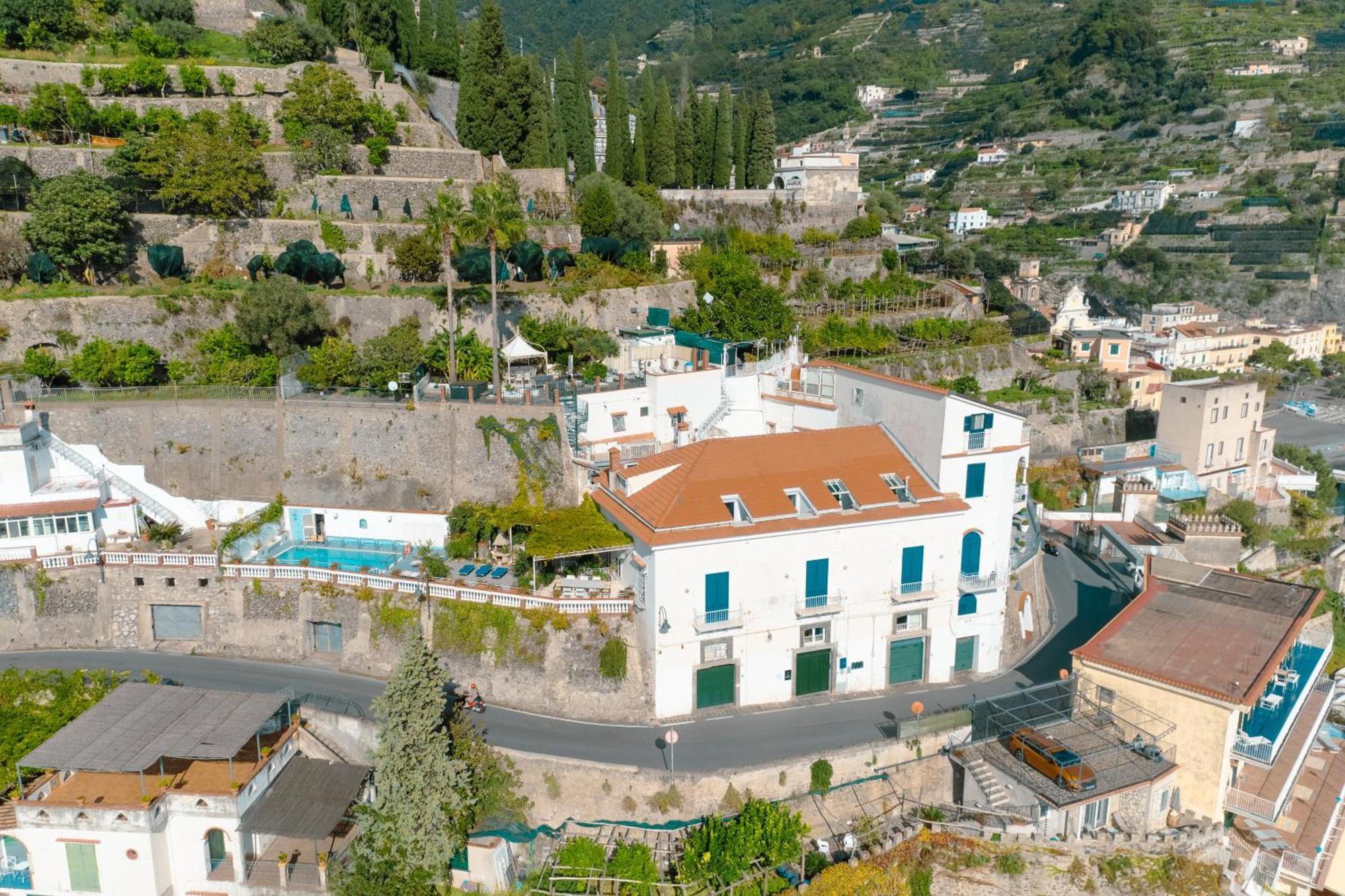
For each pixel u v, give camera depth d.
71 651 56.47
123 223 78.94
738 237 110.31
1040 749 45.81
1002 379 107.81
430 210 67.75
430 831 42.12
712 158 128.88
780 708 51.88
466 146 103.75
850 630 53.06
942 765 48.59
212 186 81.50
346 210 87.44
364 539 63.25
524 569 55.75
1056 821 44.88
